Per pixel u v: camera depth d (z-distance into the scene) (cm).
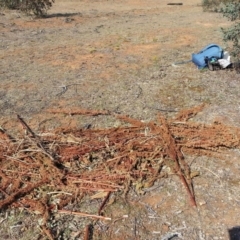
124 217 288
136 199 304
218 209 294
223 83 515
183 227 278
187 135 382
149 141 371
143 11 1306
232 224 280
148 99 475
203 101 465
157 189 314
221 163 346
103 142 370
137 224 281
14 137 388
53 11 1257
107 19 1093
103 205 297
